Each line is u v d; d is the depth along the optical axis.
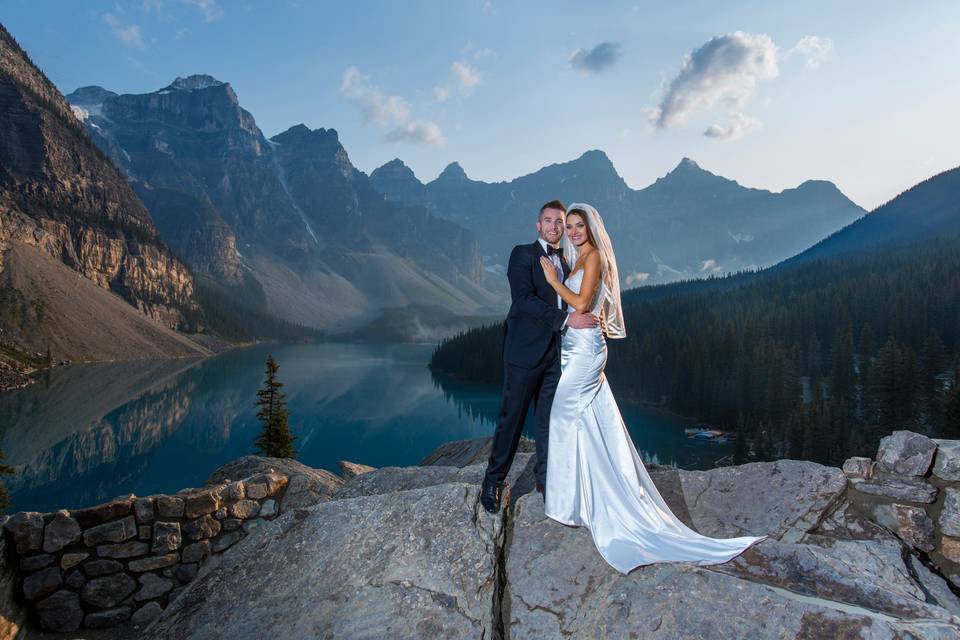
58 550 6.02
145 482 94.25
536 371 4.03
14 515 5.97
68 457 103.44
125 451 110.69
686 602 2.95
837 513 4.35
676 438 105.31
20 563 5.90
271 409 50.16
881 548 4.00
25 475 92.94
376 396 181.38
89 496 85.12
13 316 181.12
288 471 7.95
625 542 3.54
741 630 2.73
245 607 3.68
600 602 3.17
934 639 2.51
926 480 4.29
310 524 4.19
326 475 8.27
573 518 3.79
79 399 142.50
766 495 4.42
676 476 4.77
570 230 4.12
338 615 3.45
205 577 4.09
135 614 6.18
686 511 4.38
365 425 146.38
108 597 6.12
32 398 138.00
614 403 4.06
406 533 3.90
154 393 160.75
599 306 4.04
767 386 108.38
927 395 90.62
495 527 3.87
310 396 180.62
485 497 4.01
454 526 3.88
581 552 3.57
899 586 3.69
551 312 3.99
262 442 49.53
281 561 3.95
